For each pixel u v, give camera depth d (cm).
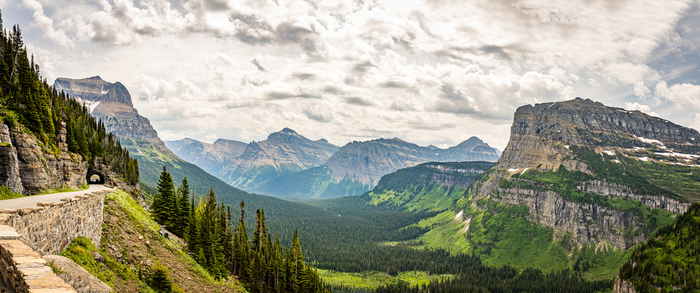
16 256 2742
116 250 7488
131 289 6375
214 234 13825
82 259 5616
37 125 9381
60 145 10756
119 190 12394
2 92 8956
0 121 7462
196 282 9081
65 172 10131
